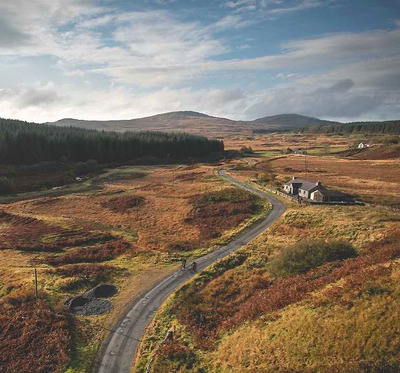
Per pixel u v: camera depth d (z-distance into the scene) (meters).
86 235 71.00
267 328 30.09
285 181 110.56
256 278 45.59
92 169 160.75
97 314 39.72
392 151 174.75
